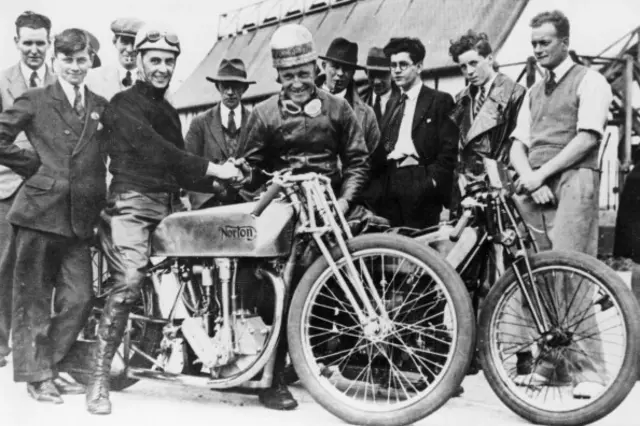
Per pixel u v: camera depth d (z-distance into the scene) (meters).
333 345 3.58
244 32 5.06
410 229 3.67
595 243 3.85
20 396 3.77
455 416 3.36
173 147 3.63
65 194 3.74
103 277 3.97
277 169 3.89
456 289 3.08
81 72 3.85
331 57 4.26
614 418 3.35
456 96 4.16
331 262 3.25
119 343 3.55
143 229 3.59
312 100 3.76
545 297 3.29
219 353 3.35
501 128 4.00
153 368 3.58
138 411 3.53
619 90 4.08
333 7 4.97
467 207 3.35
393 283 3.46
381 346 3.26
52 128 3.78
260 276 3.41
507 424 3.23
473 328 3.07
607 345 4.02
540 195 3.86
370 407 3.19
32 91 3.81
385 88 4.34
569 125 3.82
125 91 3.73
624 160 4.11
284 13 5.07
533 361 3.36
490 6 4.24
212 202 4.30
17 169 3.76
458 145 4.09
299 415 3.45
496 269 3.86
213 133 4.54
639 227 3.84
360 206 3.85
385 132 4.21
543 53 3.86
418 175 4.04
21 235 3.76
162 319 3.58
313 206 3.37
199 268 3.55
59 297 3.81
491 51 4.07
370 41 4.69
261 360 3.30
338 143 3.83
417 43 4.12
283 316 3.42
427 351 3.20
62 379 3.88
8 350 4.39
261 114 3.83
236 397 3.82
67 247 3.79
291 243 3.42
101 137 3.86
